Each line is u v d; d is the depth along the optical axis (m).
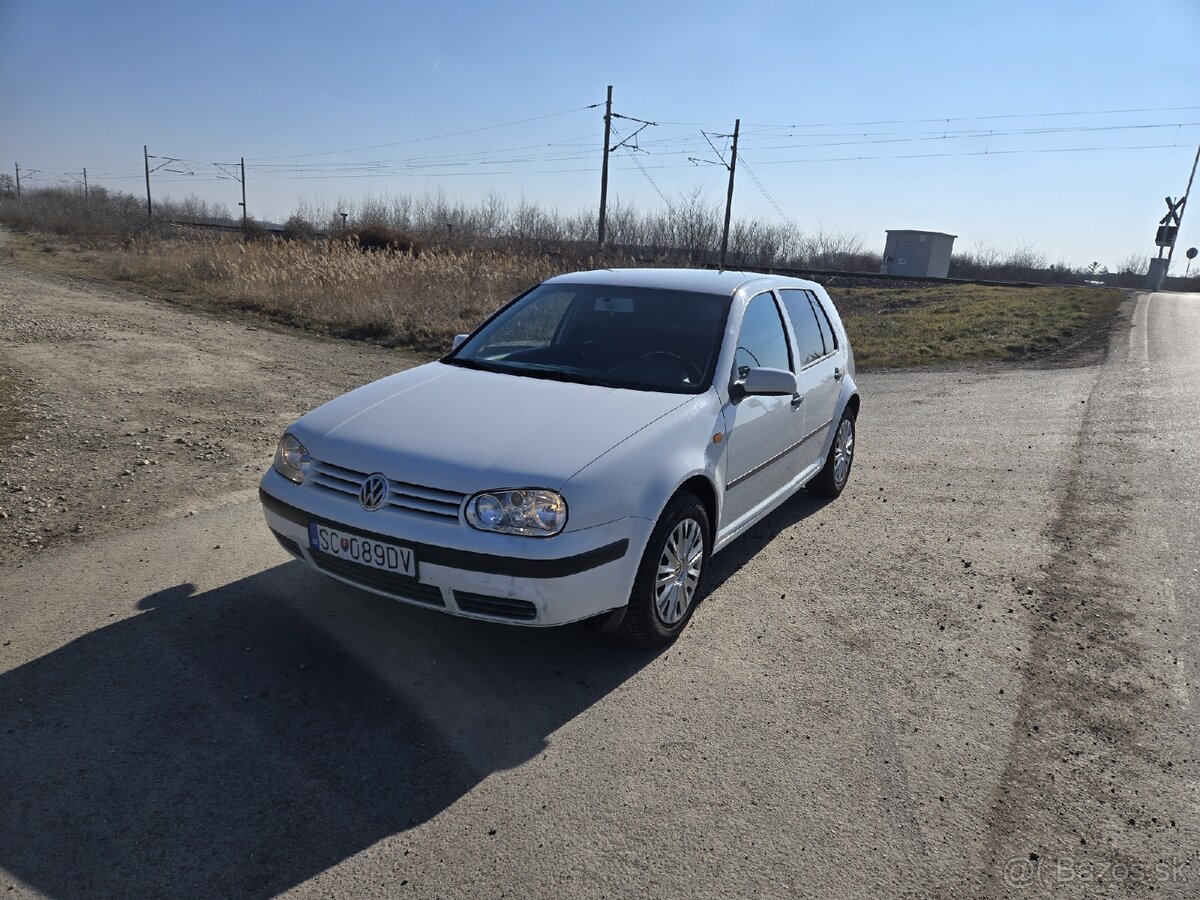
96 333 11.62
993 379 11.70
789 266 41.22
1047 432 8.16
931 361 13.65
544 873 2.37
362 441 3.38
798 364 5.06
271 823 2.52
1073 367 12.61
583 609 3.18
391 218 45.41
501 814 2.61
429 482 3.12
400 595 3.23
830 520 5.54
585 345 4.39
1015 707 3.33
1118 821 2.69
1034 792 2.81
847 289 29.45
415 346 12.80
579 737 3.03
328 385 9.34
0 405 7.19
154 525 4.82
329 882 2.30
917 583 4.52
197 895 2.24
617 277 4.90
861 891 2.35
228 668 3.35
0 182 84.31
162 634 3.58
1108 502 5.95
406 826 2.54
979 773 2.90
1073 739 3.12
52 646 3.44
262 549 4.54
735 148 34.97
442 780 2.76
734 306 4.47
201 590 4.02
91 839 2.41
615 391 3.88
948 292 27.16
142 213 60.69
